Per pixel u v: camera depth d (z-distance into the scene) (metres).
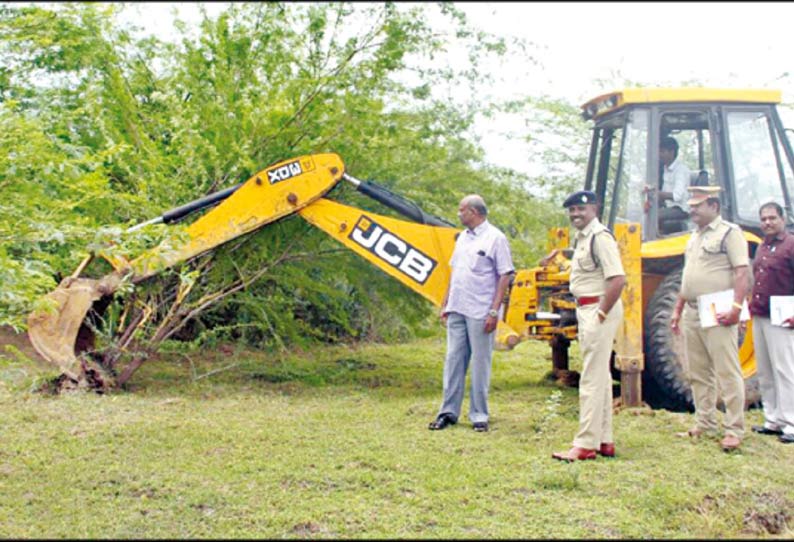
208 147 7.12
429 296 6.93
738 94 6.86
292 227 7.55
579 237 5.12
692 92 6.83
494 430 5.76
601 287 5.03
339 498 4.22
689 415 6.22
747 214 6.79
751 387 6.79
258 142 7.39
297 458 4.90
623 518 3.98
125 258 6.62
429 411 6.35
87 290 6.64
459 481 4.49
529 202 8.90
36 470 4.59
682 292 5.54
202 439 5.32
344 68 7.57
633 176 6.87
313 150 7.59
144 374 7.89
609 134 7.60
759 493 4.37
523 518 3.96
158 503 4.09
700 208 5.38
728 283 5.32
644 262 6.91
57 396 6.48
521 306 7.02
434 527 3.83
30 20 5.69
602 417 5.00
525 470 4.74
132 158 7.12
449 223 7.25
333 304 8.81
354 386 7.67
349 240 7.00
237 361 8.65
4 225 4.13
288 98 7.36
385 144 7.56
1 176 4.34
